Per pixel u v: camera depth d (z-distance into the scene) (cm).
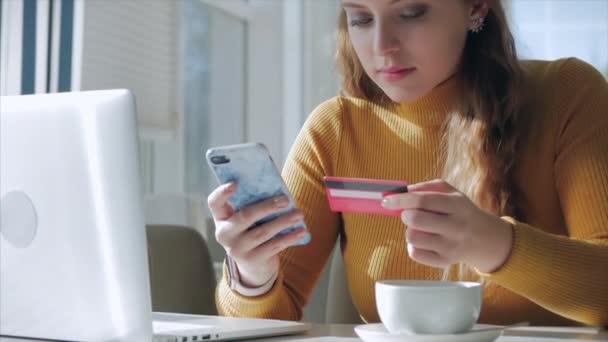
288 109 450
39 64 264
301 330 117
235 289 138
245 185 117
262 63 450
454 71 152
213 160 113
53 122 98
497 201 145
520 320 145
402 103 158
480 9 147
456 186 147
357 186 107
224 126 436
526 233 114
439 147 156
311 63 448
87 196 98
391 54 139
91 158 96
